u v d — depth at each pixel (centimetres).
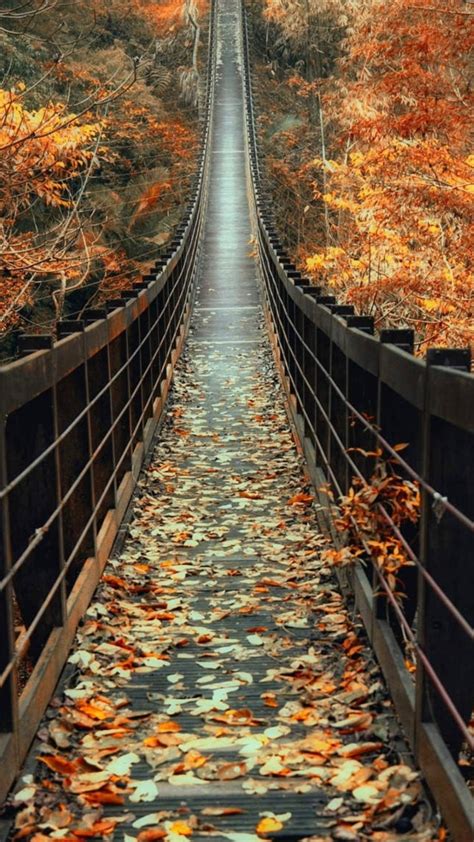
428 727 350
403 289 1473
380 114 1351
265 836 325
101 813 341
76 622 507
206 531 723
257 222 2883
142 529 730
